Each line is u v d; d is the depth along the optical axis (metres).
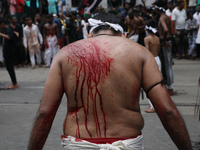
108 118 1.54
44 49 11.08
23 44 10.32
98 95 1.54
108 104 1.53
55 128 4.26
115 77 1.54
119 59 1.57
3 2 11.69
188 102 5.42
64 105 5.42
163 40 5.63
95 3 9.85
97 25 1.77
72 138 1.54
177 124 1.49
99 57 1.57
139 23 7.26
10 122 4.56
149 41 4.98
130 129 1.55
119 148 1.49
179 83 7.11
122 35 1.82
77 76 1.56
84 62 1.57
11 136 3.98
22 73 9.19
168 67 5.82
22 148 3.60
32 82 7.71
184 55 11.82
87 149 1.51
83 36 10.28
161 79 1.57
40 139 1.56
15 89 6.95
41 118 1.56
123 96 1.54
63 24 11.00
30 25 9.88
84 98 1.55
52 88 1.59
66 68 1.59
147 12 9.85
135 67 1.57
